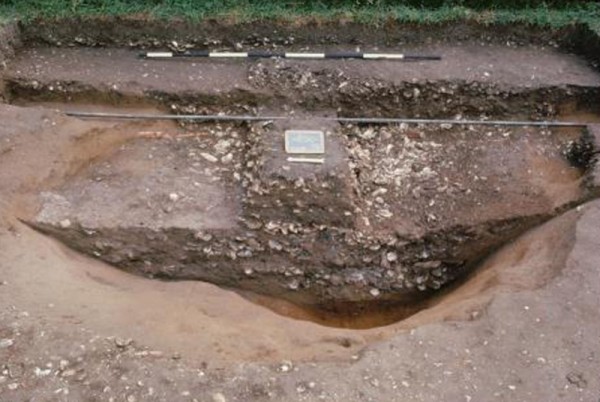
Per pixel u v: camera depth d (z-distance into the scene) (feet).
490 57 16.79
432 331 10.45
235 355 10.16
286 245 13.37
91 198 13.41
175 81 15.69
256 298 13.83
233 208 13.51
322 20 16.75
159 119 15.34
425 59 16.51
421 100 15.90
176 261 13.30
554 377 9.80
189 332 10.60
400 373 9.80
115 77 15.74
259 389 9.46
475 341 10.30
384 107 15.90
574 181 14.25
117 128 15.03
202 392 9.38
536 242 12.92
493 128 15.74
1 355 9.73
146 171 14.20
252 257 13.41
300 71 15.85
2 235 12.00
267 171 13.17
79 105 15.75
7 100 15.67
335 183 13.19
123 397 9.30
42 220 12.73
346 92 15.67
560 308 10.82
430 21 16.94
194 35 16.61
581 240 12.01
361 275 13.71
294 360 10.07
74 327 10.27
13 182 13.05
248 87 15.61
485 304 10.98
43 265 11.64
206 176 14.21
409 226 13.61
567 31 17.25
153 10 16.48
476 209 13.80
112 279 12.60
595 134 14.82
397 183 14.37
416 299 14.14
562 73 16.33
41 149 13.80
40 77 15.64
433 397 9.50
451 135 15.60
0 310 10.43
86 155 14.38
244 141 15.05
